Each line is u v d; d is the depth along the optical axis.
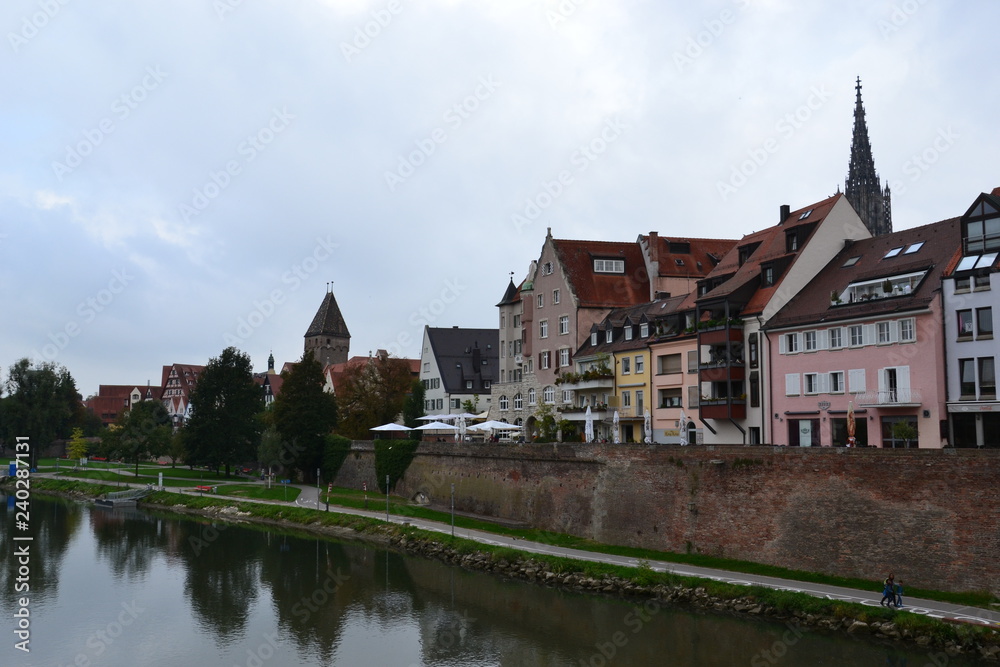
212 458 117.94
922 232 55.06
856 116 153.50
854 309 52.94
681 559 50.66
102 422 191.75
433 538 65.00
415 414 117.56
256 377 185.75
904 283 50.84
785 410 57.09
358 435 109.19
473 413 109.94
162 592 55.09
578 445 61.00
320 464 107.12
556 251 87.75
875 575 41.91
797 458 45.94
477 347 128.50
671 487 53.22
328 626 46.50
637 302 85.62
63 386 152.62
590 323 84.12
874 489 42.31
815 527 44.78
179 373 188.75
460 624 45.72
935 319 47.84
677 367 68.38
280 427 108.69
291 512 84.75
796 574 44.88
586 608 46.97
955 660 34.22
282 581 57.50
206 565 63.44
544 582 52.19
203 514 93.12
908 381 49.16
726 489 49.72
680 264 86.00
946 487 39.50
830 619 38.50
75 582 58.25
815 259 60.09
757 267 63.50
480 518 70.38
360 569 60.22
